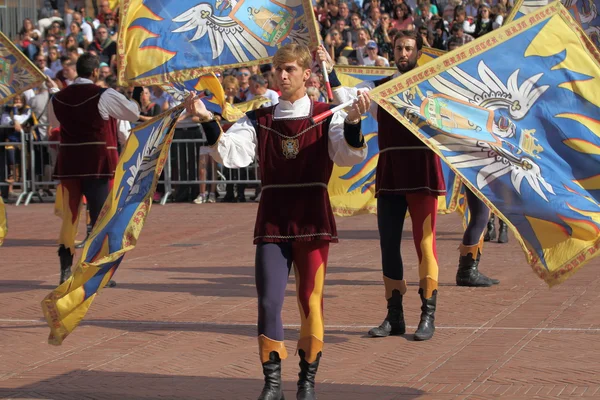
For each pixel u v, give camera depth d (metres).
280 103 4.96
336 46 15.84
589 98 5.23
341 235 11.89
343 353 6.13
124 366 5.96
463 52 5.29
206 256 10.48
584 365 5.61
